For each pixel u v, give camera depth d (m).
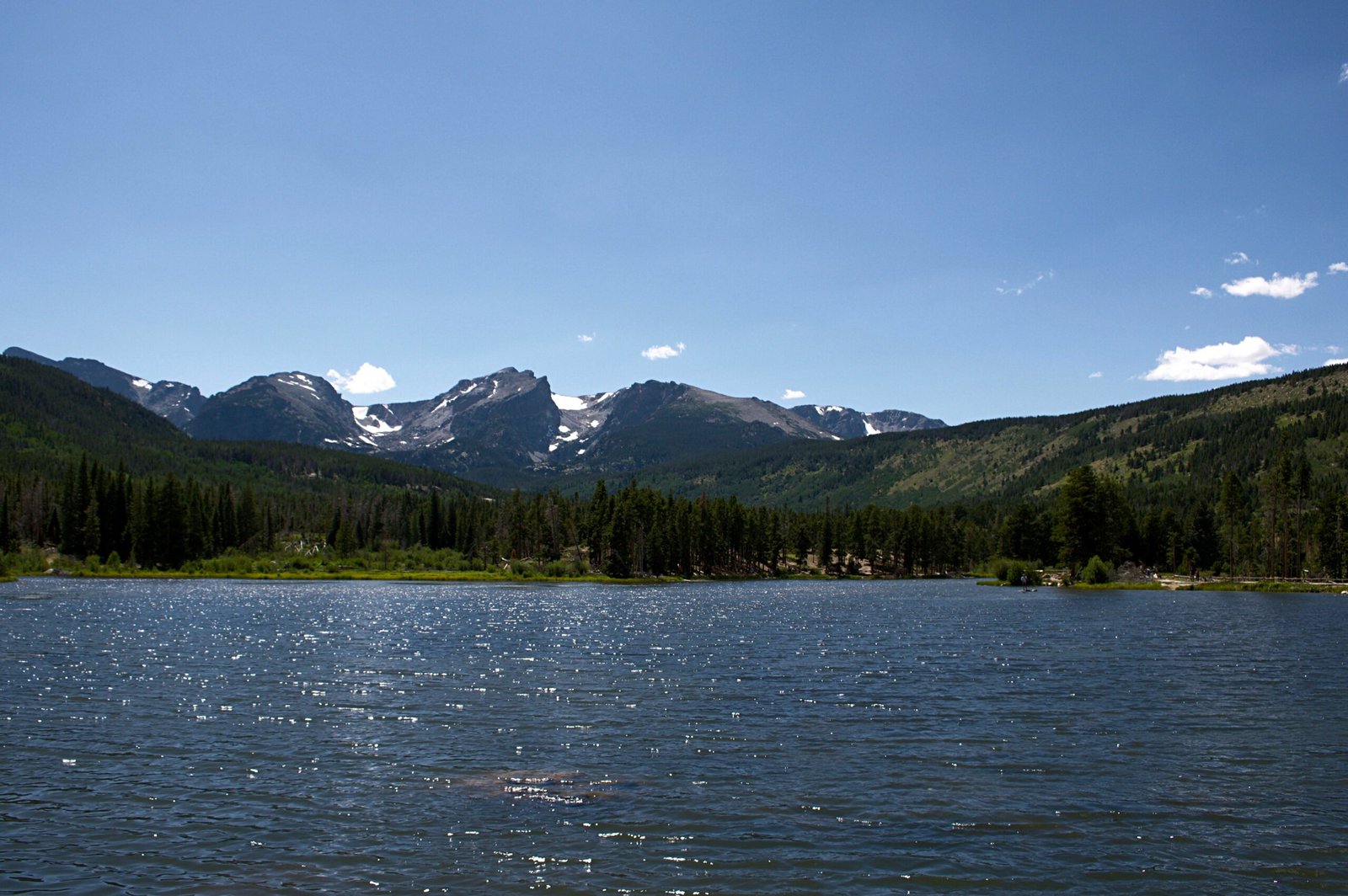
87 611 100.75
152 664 56.75
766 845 24.02
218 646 67.31
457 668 55.75
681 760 32.59
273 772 30.91
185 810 26.92
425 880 21.84
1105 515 179.25
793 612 107.81
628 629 83.50
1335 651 64.44
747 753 33.59
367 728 37.88
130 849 23.81
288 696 45.53
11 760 32.53
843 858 23.16
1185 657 61.12
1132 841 24.38
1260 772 30.89
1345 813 26.72
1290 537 182.50
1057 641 72.06
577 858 23.17
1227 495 187.50
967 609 113.31
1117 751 33.84
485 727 38.06
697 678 51.75
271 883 21.72
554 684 49.59
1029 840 24.48
